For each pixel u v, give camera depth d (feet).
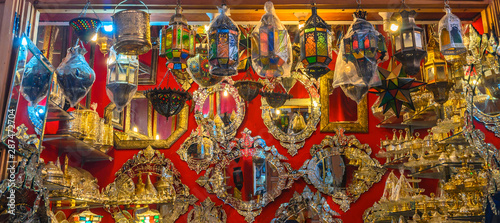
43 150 14.60
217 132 17.29
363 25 9.87
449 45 10.01
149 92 11.53
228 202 16.61
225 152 17.15
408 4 10.88
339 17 11.82
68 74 10.58
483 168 11.86
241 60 12.44
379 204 15.62
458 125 12.77
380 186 16.74
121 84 10.64
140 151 17.19
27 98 10.29
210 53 9.56
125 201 16.69
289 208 16.42
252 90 12.89
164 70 18.03
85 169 17.10
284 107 17.43
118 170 17.04
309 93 17.54
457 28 10.09
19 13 10.28
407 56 9.91
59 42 15.07
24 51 10.17
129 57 10.90
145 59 18.06
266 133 17.33
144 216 16.49
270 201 16.55
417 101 15.03
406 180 15.08
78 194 14.61
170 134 17.40
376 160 16.89
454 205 12.21
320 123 17.29
